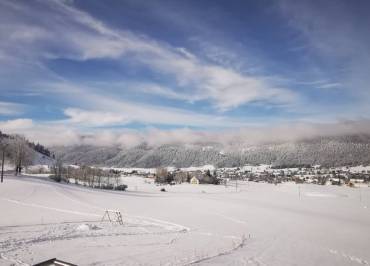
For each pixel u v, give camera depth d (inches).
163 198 4259.4
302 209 3909.9
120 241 1402.6
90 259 1066.7
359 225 2770.7
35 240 1307.8
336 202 5128.0
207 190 7194.9
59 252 1136.2
